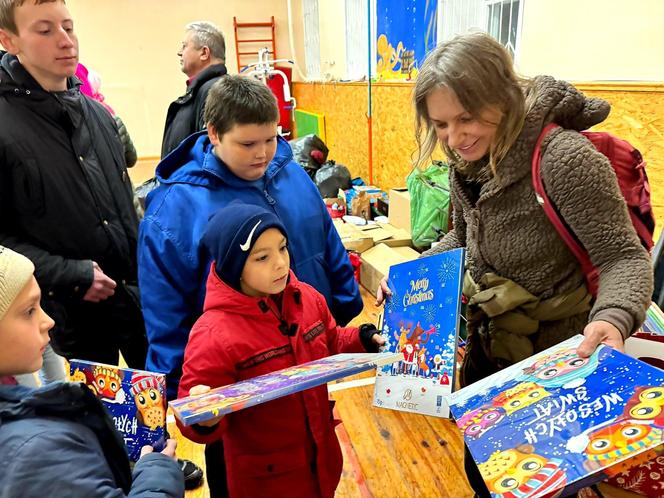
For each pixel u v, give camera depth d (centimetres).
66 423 67
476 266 113
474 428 71
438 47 92
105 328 156
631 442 55
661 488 93
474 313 113
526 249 98
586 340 78
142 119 817
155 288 118
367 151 482
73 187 138
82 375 92
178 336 119
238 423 103
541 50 239
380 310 305
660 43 175
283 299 105
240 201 110
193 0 786
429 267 116
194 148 129
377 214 409
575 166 85
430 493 168
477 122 90
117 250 149
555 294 100
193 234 118
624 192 96
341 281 147
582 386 68
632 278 82
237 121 112
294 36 835
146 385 86
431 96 91
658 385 60
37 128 132
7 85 128
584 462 56
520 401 72
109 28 760
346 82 524
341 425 205
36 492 59
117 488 69
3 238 133
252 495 107
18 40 125
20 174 129
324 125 632
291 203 133
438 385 107
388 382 117
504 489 57
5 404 65
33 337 71
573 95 92
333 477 116
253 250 94
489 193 98
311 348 108
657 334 118
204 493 169
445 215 312
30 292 71
